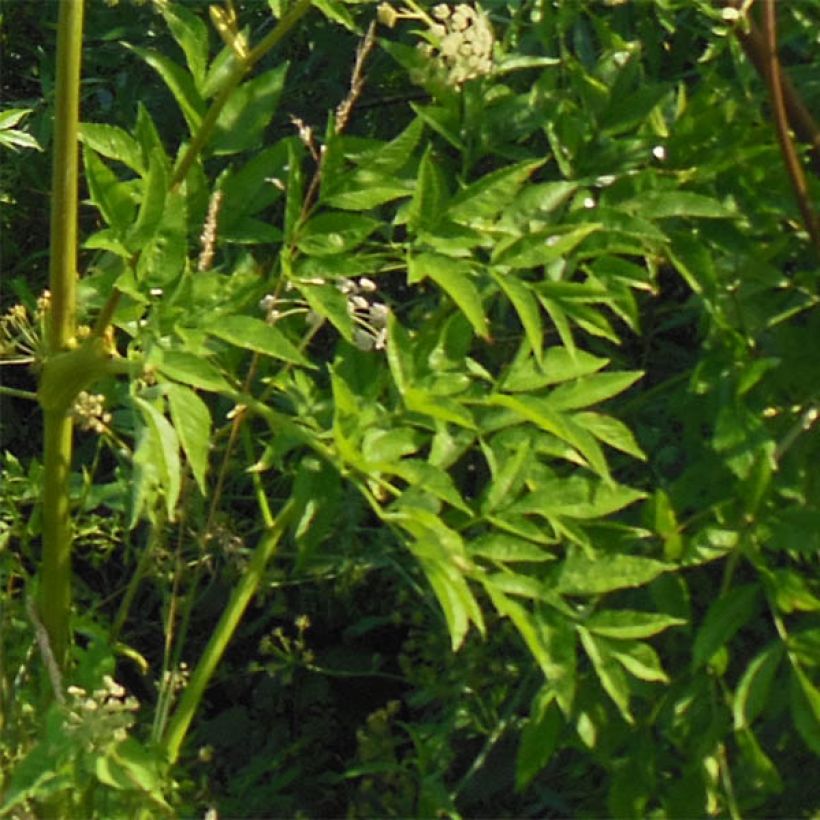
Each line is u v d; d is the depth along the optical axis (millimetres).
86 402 2930
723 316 2920
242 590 2996
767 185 2945
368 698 3383
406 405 2797
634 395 3137
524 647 3100
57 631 2980
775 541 2896
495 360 3139
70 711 2855
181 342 2822
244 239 2896
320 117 3359
